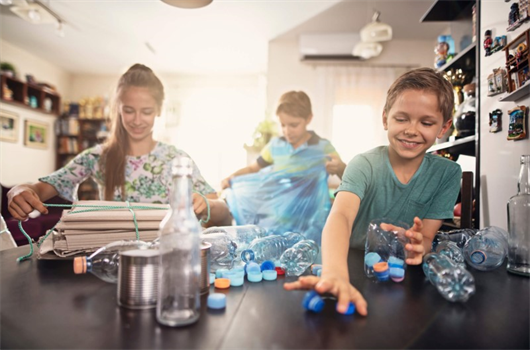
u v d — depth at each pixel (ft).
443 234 3.22
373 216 3.26
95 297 1.70
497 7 4.47
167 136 18.17
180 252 1.44
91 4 10.53
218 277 2.03
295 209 8.80
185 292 1.42
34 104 15.40
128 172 4.43
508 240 2.42
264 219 8.78
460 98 6.31
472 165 5.39
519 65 3.75
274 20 11.59
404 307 1.64
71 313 1.49
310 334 1.32
